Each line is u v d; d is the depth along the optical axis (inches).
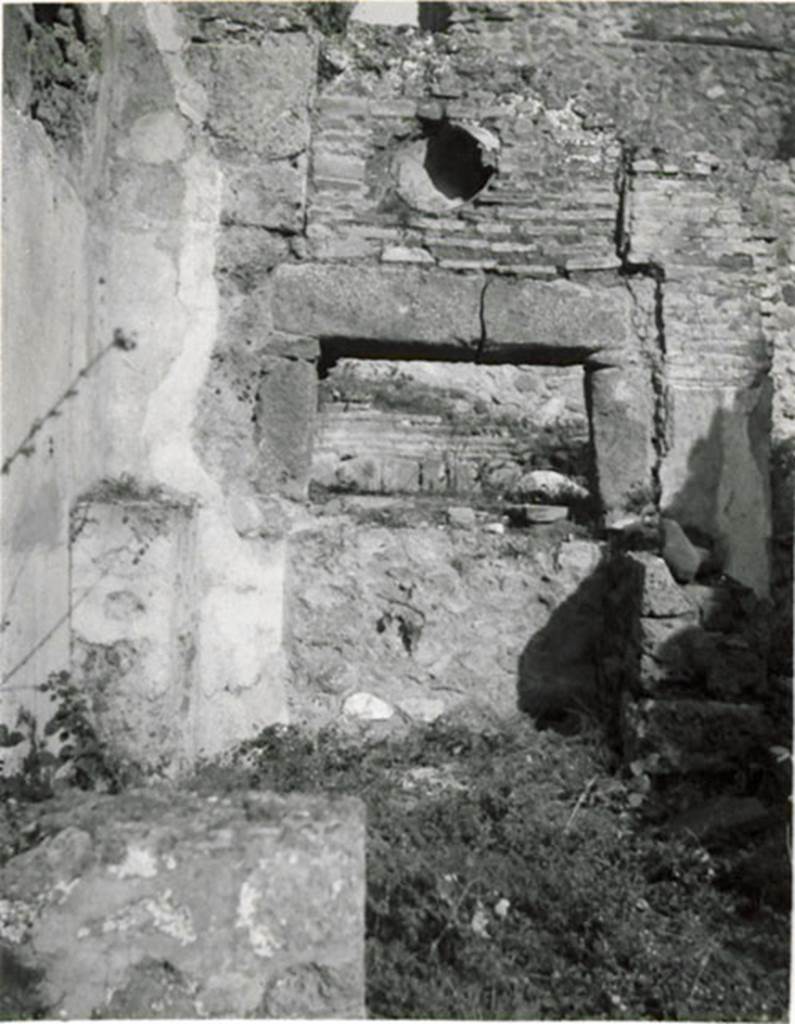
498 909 144.9
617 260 229.9
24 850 116.9
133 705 182.5
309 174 226.5
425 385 386.3
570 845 163.6
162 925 108.3
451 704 223.1
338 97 228.1
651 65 340.2
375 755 205.9
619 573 212.5
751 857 159.0
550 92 234.7
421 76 231.5
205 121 219.6
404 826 165.9
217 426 218.4
